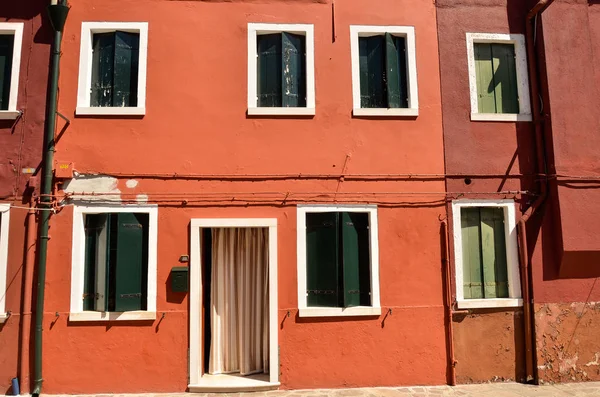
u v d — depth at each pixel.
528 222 7.44
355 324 7.03
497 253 7.52
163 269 6.90
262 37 7.57
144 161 7.05
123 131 7.09
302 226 7.12
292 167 7.22
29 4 7.19
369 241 7.25
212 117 7.21
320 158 7.27
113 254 6.88
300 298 6.99
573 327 7.28
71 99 7.09
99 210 6.93
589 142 7.44
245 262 7.45
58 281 6.77
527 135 7.62
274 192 7.16
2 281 6.67
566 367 7.19
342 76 7.45
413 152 7.42
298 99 7.50
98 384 6.66
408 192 7.34
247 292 7.39
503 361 7.20
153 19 7.33
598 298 7.37
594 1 7.77
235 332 7.35
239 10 7.46
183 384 6.75
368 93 7.62
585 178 7.33
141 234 7.00
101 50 7.34
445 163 7.45
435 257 7.28
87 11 7.27
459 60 7.67
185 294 6.88
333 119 7.36
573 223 7.24
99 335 6.72
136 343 6.75
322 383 6.90
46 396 6.53
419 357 7.07
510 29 7.77
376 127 7.41
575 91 7.52
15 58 7.08
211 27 7.39
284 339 6.93
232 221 7.04
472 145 7.52
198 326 6.85
